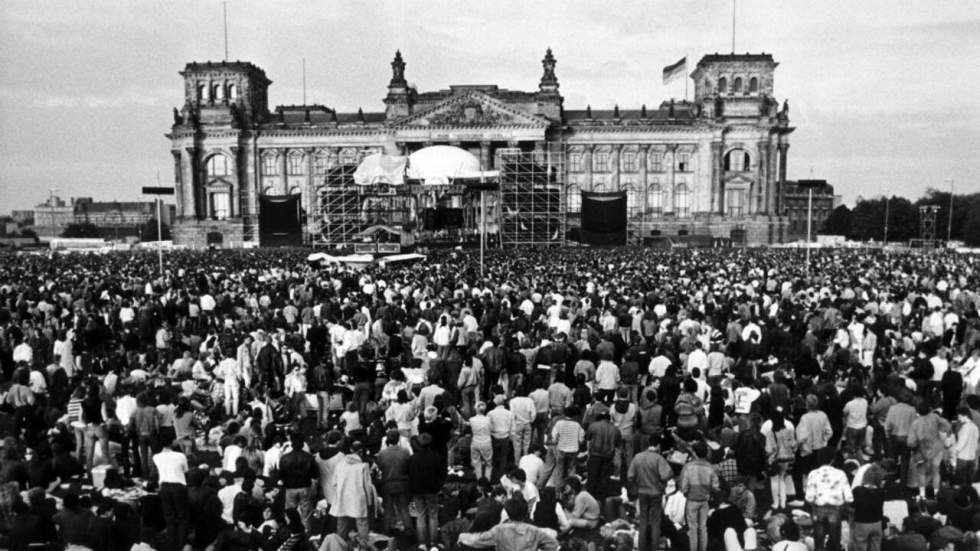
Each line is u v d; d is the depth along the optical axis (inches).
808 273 2967.5
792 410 1041.5
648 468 800.3
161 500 811.4
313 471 846.5
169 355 1615.4
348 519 781.3
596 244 6082.7
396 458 848.3
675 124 7583.7
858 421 999.0
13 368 1501.0
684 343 1416.1
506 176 6250.0
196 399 1301.7
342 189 5816.9
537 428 1126.4
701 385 1205.1
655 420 1011.3
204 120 7839.6
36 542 726.5
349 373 1459.2
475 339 1429.6
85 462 1077.1
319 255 3563.0
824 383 1068.5
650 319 1535.4
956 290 2138.3
